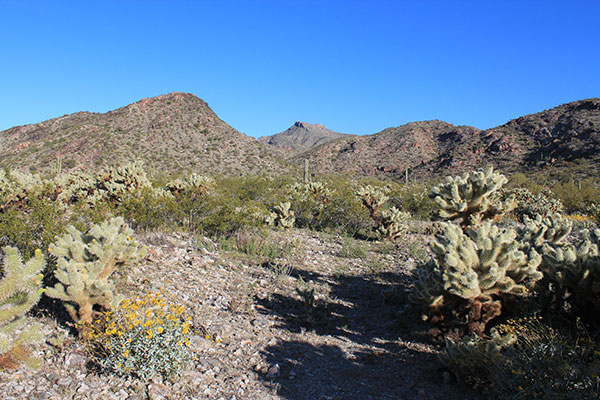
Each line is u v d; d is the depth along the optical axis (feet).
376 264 29.84
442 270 17.56
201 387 12.85
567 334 14.38
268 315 19.58
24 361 11.90
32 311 15.74
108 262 15.12
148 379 12.74
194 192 38.37
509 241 15.75
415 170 220.23
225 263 26.68
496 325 16.39
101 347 13.73
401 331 18.86
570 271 15.48
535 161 178.50
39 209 22.39
